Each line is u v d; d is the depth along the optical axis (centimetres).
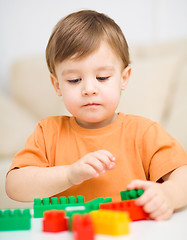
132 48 205
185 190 69
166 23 231
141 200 58
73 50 84
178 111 172
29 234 51
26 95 209
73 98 86
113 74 88
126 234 48
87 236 44
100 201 63
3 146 175
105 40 87
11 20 246
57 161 93
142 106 179
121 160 90
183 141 163
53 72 96
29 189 80
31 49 244
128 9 235
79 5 238
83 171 71
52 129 98
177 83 184
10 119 186
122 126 95
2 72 245
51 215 52
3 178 136
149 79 185
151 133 91
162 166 82
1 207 134
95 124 94
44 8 242
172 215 64
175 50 200
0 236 50
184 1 229
